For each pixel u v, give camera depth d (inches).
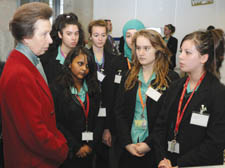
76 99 68.4
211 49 52.5
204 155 50.3
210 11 210.4
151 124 68.0
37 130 43.2
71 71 68.6
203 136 52.8
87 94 71.5
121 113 72.6
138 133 69.5
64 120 67.5
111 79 88.1
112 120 86.7
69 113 67.1
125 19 249.9
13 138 44.9
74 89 68.7
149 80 69.8
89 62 69.6
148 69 71.3
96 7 252.8
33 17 44.1
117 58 90.8
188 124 53.6
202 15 215.5
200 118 51.8
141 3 242.5
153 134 62.5
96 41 92.3
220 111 50.3
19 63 44.8
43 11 45.5
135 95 70.0
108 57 95.7
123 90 72.6
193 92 54.9
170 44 207.3
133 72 72.4
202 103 52.4
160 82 68.1
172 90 60.5
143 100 69.4
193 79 56.1
